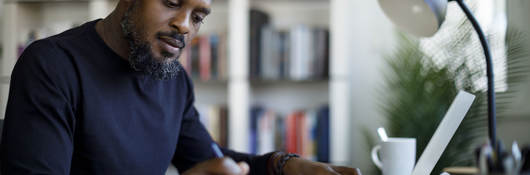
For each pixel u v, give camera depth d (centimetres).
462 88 209
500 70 219
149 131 106
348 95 248
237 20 231
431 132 205
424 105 210
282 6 253
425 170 95
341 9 224
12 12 244
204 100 260
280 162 101
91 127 97
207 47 238
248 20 234
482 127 202
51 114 89
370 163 237
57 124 88
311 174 96
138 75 104
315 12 251
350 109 251
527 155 61
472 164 201
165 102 111
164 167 111
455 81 210
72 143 92
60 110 90
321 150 229
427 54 224
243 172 68
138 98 105
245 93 231
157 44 92
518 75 223
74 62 96
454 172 118
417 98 213
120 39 100
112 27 100
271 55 234
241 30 230
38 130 85
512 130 229
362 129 248
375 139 246
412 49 223
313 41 232
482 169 60
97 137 98
